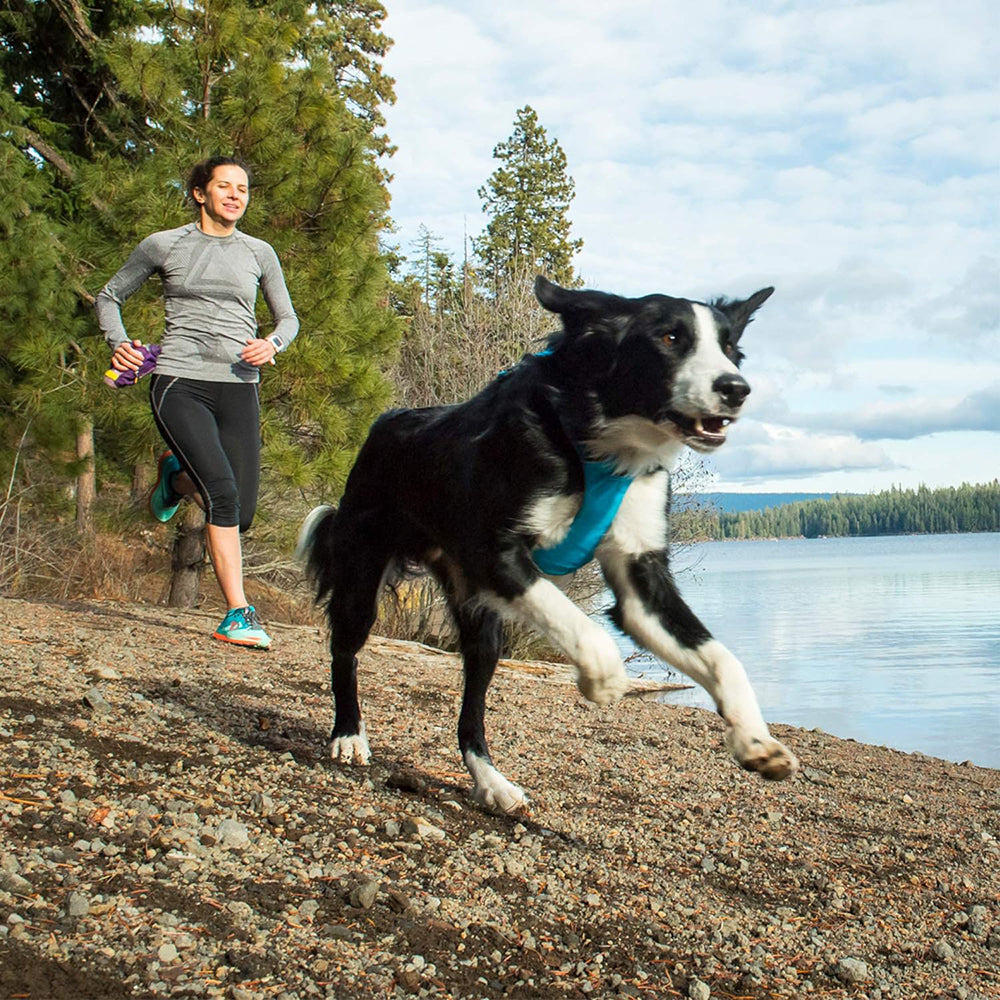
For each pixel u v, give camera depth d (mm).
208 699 4742
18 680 4297
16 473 9984
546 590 3518
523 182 38875
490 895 2986
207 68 9641
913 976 2963
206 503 5625
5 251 9141
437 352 14352
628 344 3535
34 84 12031
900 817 4738
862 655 15664
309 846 3057
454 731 5074
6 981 2064
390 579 4516
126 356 5344
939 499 171375
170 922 2404
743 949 2961
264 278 5715
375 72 29594
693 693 10234
